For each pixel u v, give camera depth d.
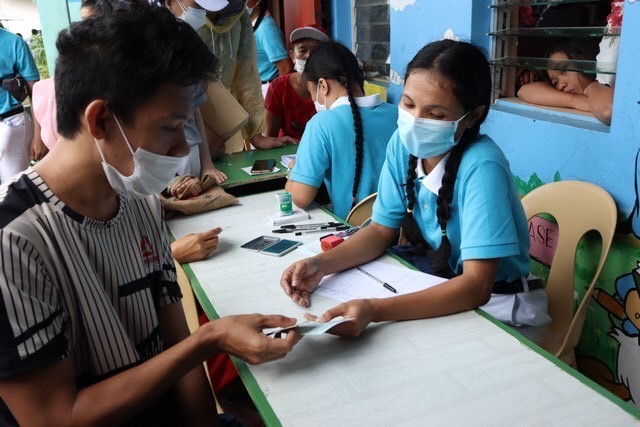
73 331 0.95
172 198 2.13
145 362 0.98
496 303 1.58
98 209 1.00
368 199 2.15
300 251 1.66
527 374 1.01
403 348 1.12
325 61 2.31
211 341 1.02
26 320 0.82
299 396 0.98
